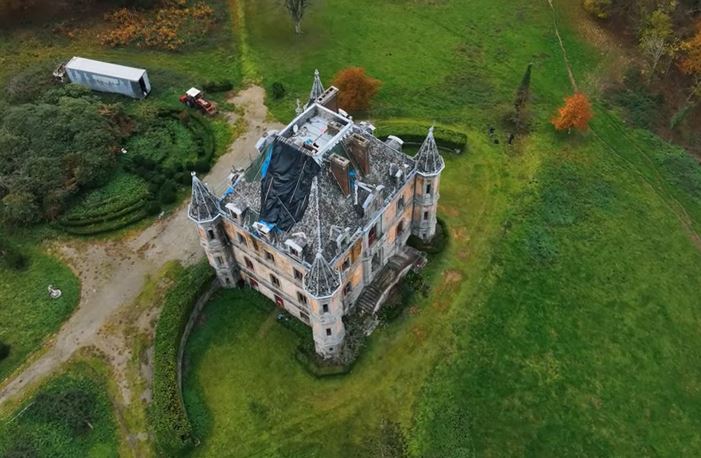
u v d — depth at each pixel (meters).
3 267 83.25
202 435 67.75
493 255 83.69
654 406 70.31
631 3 117.75
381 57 114.00
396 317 76.88
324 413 69.19
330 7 124.56
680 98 107.06
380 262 78.62
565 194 91.56
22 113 94.19
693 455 66.94
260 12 123.06
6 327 77.25
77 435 67.81
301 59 113.25
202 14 121.31
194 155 96.19
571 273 82.12
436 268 82.06
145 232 86.38
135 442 67.12
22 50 114.69
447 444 66.81
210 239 73.06
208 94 106.31
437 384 71.38
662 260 84.25
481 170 94.50
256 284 79.25
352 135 67.50
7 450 66.75
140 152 96.25
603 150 98.38
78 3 122.12
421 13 123.56
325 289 62.97
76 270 82.50
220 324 77.25
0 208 88.19
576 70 112.06
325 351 72.50
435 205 79.62
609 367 73.25
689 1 113.50
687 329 77.12
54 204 87.06
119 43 115.69
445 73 110.88
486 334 75.69
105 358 73.75
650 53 106.12
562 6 124.62
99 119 95.12
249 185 70.06
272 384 71.62
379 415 69.06
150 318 77.00
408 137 97.31
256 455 66.38
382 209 70.31
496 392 70.88
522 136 99.69
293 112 102.75
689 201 92.12
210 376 72.50
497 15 123.25
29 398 70.88
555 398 70.56
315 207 65.31
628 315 78.06
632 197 91.94
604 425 68.62
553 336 75.75
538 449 66.75
